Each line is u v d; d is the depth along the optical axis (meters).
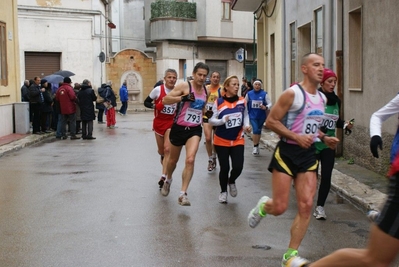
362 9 10.67
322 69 5.30
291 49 17.28
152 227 6.88
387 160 9.53
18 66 19.45
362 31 10.69
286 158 5.25
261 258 5.66
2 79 17.78
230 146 8.20
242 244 6.16
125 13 44.91
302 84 5.39
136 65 37.84
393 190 3.33
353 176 9.84
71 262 5.56
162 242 6.23
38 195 8.86
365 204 7.75
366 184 9.09
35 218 7.37
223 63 40.72
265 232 6.65
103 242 6.25
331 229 6.81
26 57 31.59
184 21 37.75
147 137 18.50
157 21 37.69
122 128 22.20
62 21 32.09
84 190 9.23
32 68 31.81
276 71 19.77
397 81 9.12
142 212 7.66
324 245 6.14
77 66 32.75
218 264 5.47
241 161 8.18
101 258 5.68
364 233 6.62
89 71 33.03
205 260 5.60
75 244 6.17
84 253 5.85
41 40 31.70
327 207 8.02
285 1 17.77
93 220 7.23
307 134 5.35
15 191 9.21
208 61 39.91
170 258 5.67
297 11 16.11
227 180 8.29
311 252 5.89
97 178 10.39
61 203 8.26
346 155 11.75
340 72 11.92
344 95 11.90
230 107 8.02
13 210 7.84
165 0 37.31
